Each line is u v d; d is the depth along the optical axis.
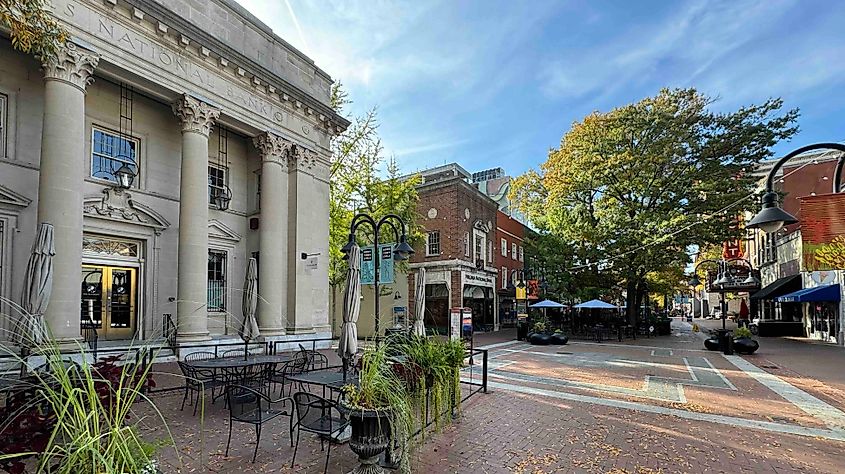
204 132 13.23
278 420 6.90
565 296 28.20
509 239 36.69
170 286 13.73
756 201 22.94
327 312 17.61
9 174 10.56
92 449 2.31
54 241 9.52
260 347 14.16
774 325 27.33
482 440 6.15
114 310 12.70
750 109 23.80
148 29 11.85
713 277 41.97
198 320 12.47
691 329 38.12
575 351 18.03
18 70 10.91
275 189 15.55
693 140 23.92
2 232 10.44
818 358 15.95
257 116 15.08
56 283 9.52
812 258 6.07
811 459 5.64
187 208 12.70
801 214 6.21
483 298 31.78
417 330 9.02
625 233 24.88
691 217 22.55
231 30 14.83
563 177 27.88
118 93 12.90
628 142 25.77
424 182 31.98
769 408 8.28
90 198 11.91
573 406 8.23
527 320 26.05
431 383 6.30
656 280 30.55
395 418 4.55
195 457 5.32
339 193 24.25
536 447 5.93
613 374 12.07
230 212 16.09
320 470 4.98
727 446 6.09
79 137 10.19
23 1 6.38
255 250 16.34
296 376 7.39
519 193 34.28
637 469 5.23
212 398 7.93
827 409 8.23
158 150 13.79
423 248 29.09
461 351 7.22
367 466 4.45
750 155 23.48
